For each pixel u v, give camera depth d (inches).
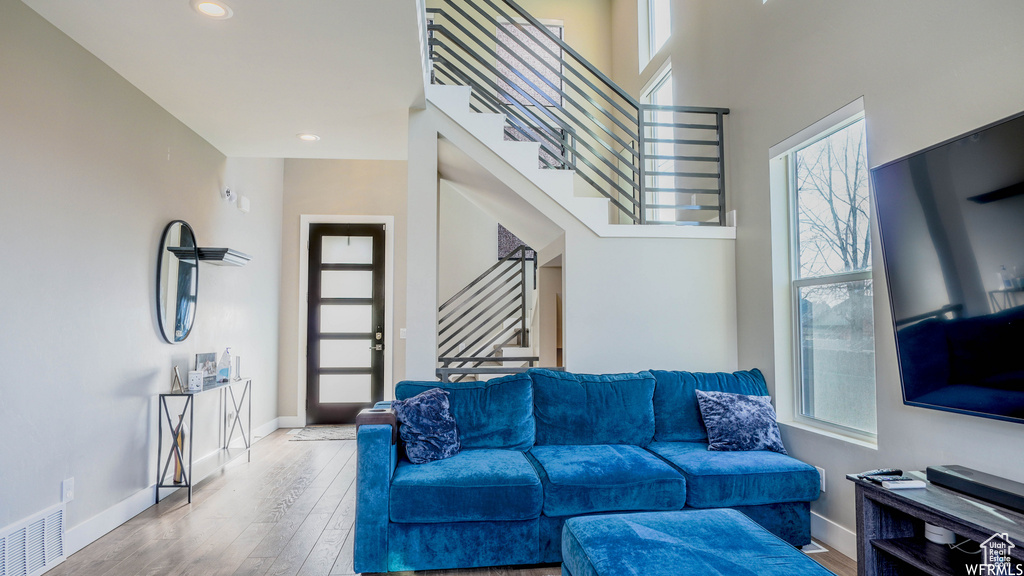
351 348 249.0
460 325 261.1
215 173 179.0
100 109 120.6
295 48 114.7
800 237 133.5
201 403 171.9
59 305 108.7
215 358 175.0
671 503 108.2
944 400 86.7
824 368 125.0
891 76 100.7
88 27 106.4
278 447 204.2
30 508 100.8
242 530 122.7
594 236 152.3
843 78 112.5
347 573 102.4
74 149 112.7
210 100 141.6
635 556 69.9
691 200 183.3
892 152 100.4
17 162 98.3
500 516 103.5
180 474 146.3
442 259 263.3
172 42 112.3
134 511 132.0
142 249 137.6
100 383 121.3
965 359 82.7
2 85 95.2
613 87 156.3
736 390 137.0
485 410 129.1
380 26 106.5
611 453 120.8
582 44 261.1
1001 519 69.8
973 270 80.5
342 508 137.3
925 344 89.6
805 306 131.6
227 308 190.9
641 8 231.0
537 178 151.3
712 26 168.4
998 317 77.2
